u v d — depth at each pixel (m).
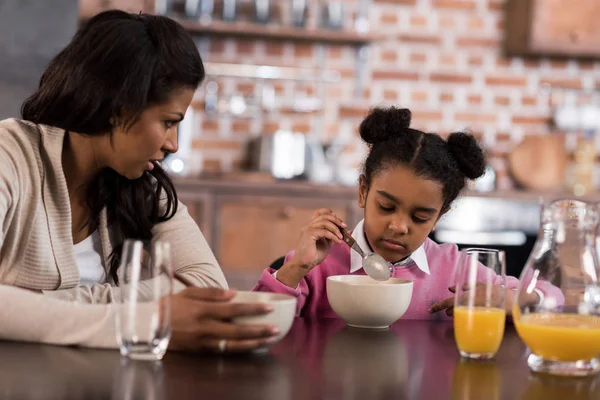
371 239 1.74
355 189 3.84
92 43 1.36
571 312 1.13
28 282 1.49
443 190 1.69
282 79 4.37
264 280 1.63
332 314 1.83
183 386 0.96
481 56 4.50
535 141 4.50
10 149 1.43
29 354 1.11
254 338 1.13
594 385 1.04
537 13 4.26
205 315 1.12
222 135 4.34
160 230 1.69
